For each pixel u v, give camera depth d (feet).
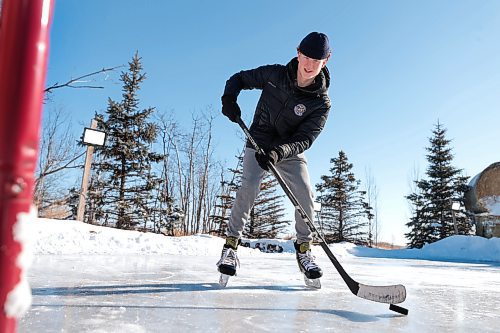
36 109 1.30
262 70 9.66
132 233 26.76
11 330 1.28
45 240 19.03
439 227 75.41
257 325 5.22
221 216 73.15
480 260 35.83
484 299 9.01
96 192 56.39
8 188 1.26
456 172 78.59
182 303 6.39
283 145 8.66
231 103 9.16
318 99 9.45
